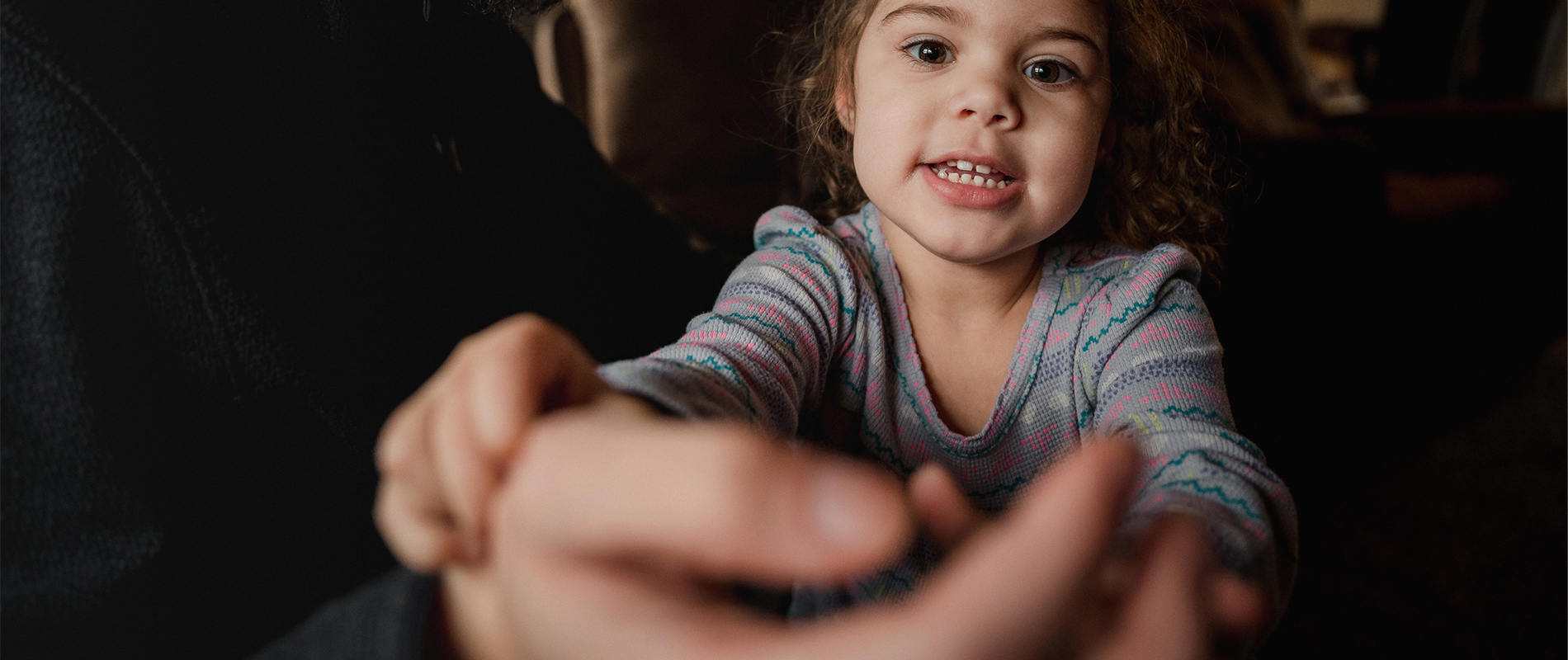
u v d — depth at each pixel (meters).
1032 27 0.37
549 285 0.37
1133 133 0.51
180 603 0.23
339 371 0.26
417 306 0.30
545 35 0.80
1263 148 0.87
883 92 0.38
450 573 0.15
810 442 0.39
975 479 0.39
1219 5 1.28
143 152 0.23
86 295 0.22
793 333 0.35
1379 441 0.97
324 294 0.27
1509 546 0.79
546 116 0.46
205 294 0.24
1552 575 0.74
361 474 0.28
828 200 0.59
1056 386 0.39
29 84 0.21
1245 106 1.18
